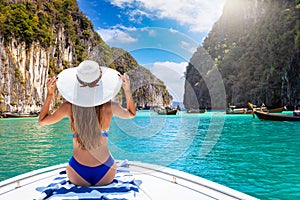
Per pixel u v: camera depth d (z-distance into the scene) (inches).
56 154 293.4
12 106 1507.1
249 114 1034.7
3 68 1480.1
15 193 86.6
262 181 179.8
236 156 259.9
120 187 80.6
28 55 1670.8
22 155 289.1
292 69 1878.7
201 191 86.6
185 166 201.3
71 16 2278.5
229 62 2235.5
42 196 76.6
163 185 91.7
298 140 372.2
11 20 1581.0
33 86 1700.3
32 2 1966.0
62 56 2075.5
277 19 2267.5
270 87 2003.0
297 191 159.2
